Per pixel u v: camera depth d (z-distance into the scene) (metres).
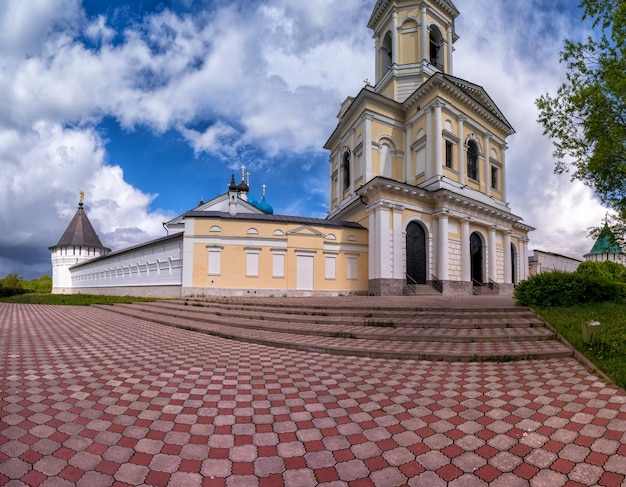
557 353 6.41
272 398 4.48
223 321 10.73
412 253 22.20
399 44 28.02
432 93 24.03
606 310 8.91
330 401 4.39
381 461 3.02
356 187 26.17
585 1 8.52
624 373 5.03
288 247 20.81
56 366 5.83
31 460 2.91
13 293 32.84
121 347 7.57
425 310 10.13
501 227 26.66
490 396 4.51
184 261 19.88
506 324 8.59
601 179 9.15
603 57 8.55
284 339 8.04
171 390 4.73
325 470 2.88
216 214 20.47
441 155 23.27
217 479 2.73
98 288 34.59
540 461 3.00
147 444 3.24
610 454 3.09
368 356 6.69
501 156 29.06
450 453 3.14
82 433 3.41
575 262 37.56
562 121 9.10
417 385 4.97
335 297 18.89
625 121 8.47
